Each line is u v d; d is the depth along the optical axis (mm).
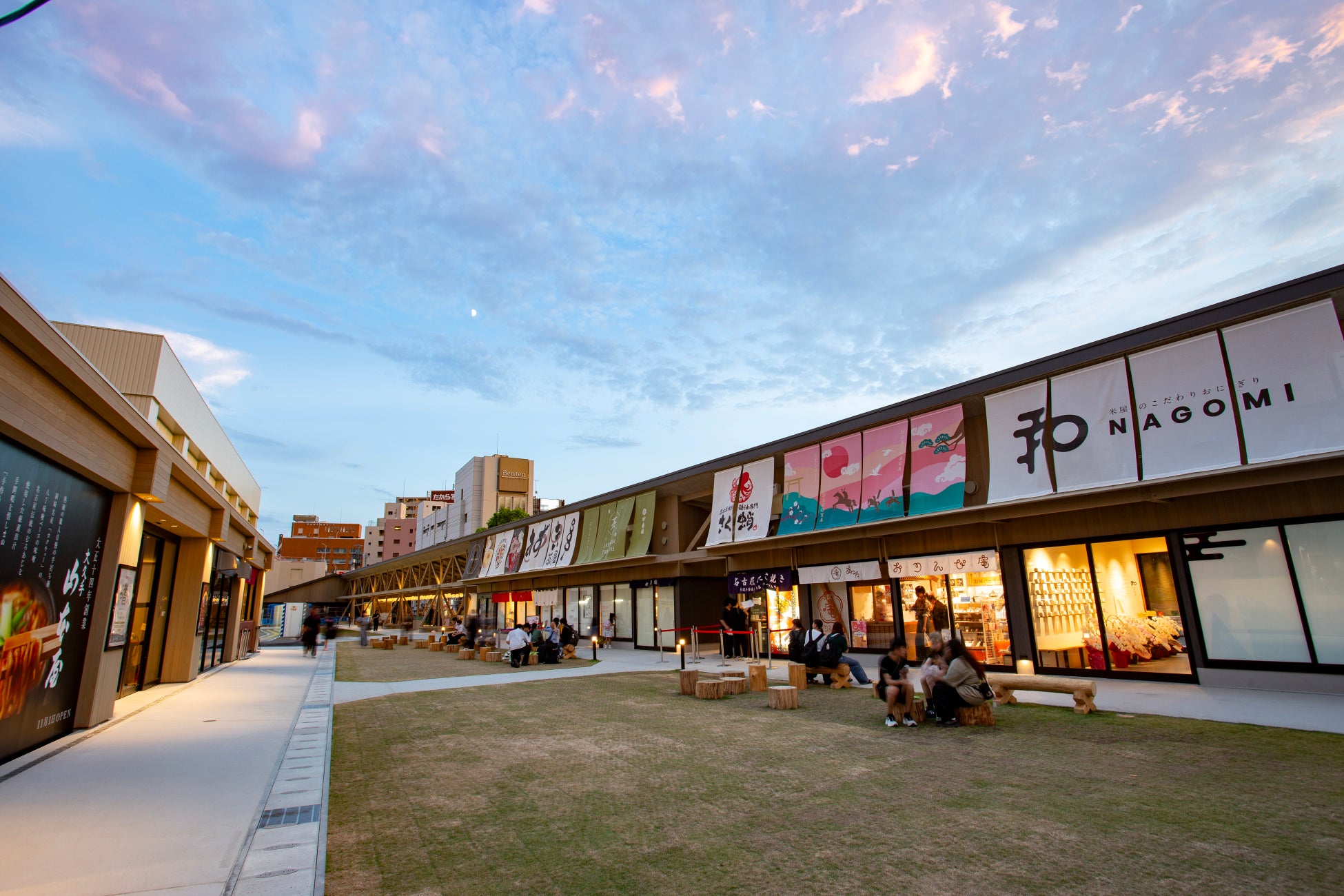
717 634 28219
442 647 33188
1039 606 15570
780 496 23406
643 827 5883
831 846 5309
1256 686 12203
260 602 38938
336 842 5594
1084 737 8875
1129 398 13984
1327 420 11375
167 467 12805
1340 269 11359
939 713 10086
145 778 7617
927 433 18016
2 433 7547
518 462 116312
